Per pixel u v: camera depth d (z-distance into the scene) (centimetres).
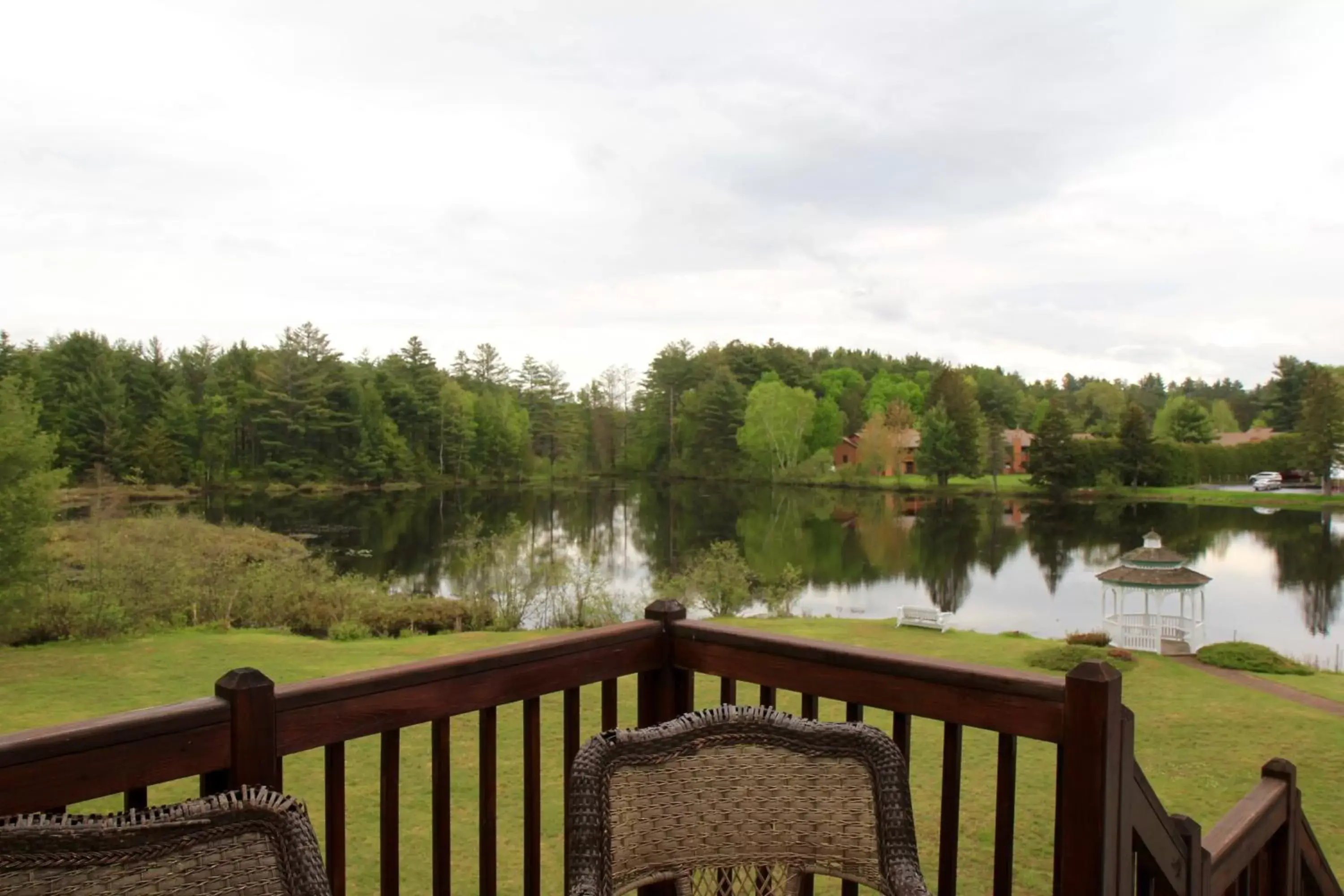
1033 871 645
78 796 109
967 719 153
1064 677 141
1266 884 220
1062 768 141
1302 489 5959
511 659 166
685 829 130
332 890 138
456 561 3023
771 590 2508
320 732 136
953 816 158
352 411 5900
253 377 5831
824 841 132
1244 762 1009
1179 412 6875
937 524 4503
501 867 636
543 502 5556
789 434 6869
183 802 98
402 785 779
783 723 136
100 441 5009
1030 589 2853
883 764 133
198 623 1916
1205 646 1783
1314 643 2078
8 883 84
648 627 194
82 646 1619
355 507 4991
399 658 1527
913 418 7450
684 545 3750
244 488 5550
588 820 121
